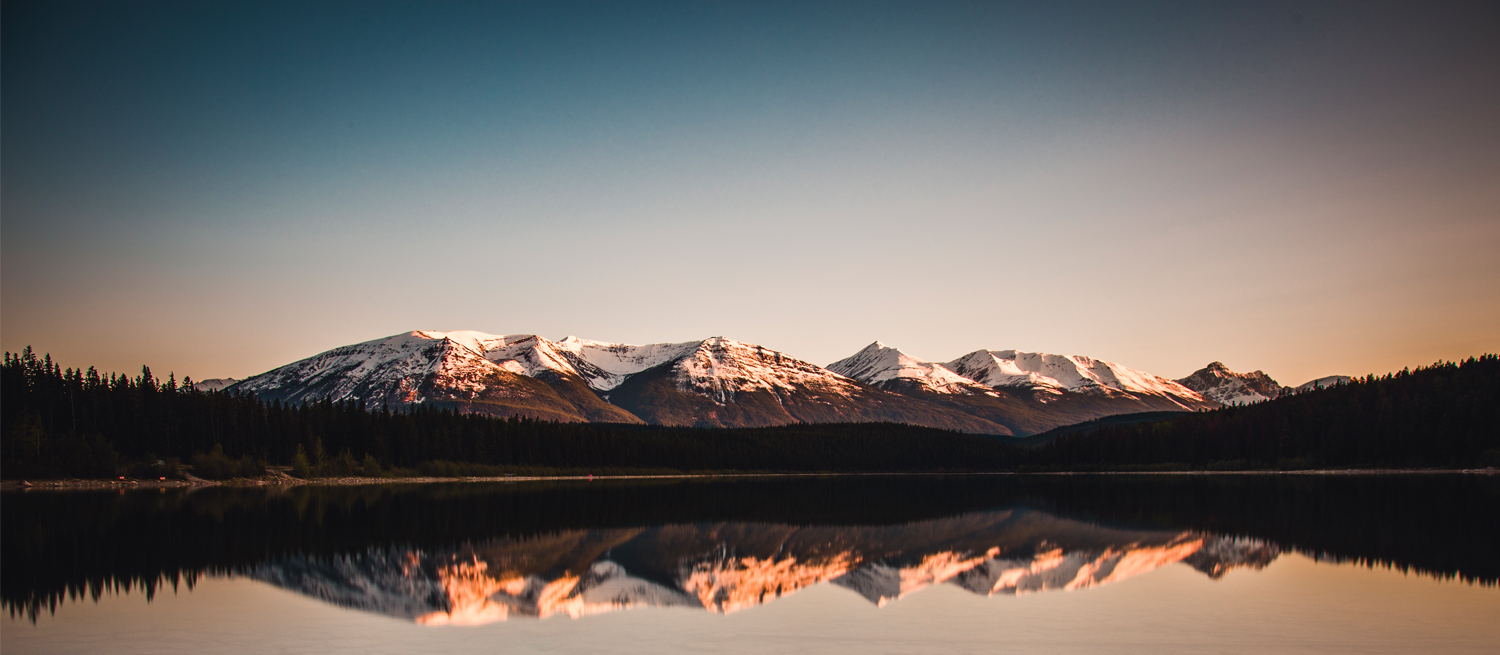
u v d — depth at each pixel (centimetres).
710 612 3111
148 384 14012
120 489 11194
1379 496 9181
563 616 3047
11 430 11912
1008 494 11425
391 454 16650
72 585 3678
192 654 2506
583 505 8950
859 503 9550
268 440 15038
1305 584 3600
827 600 3341
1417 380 17675
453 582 3819
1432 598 3266
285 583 3747
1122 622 2878
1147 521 6712
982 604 3219
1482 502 8156
